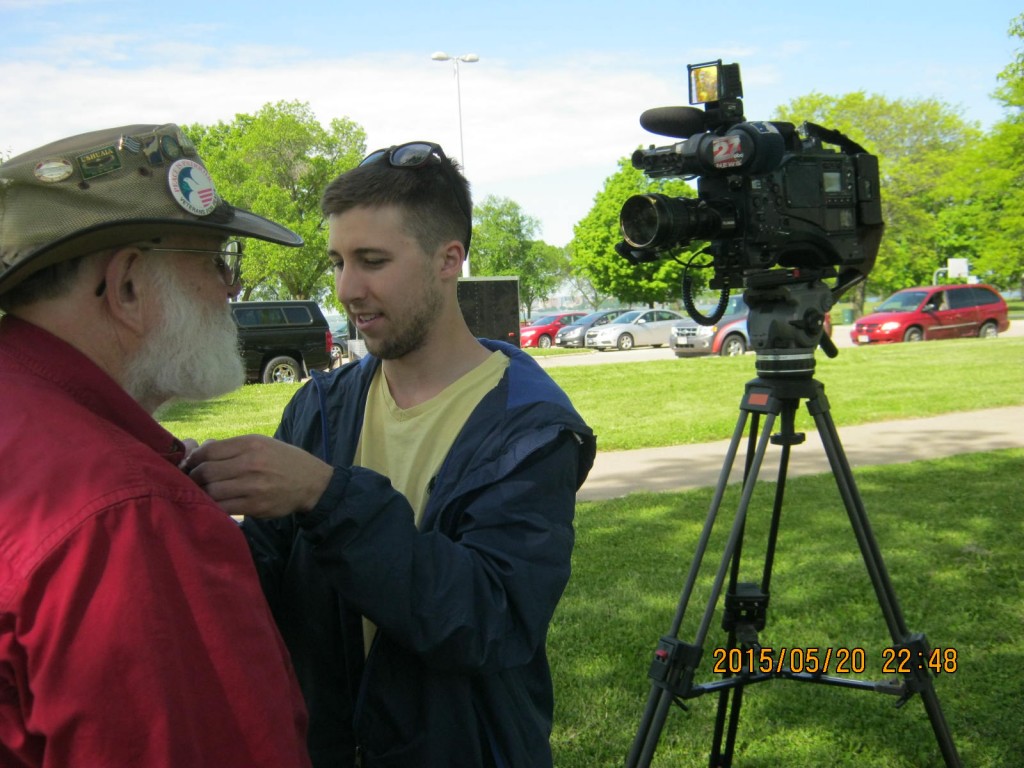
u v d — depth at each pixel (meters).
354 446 1.67
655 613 4.22
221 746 0.99
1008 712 3.25
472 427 1.51
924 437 8.88
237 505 1.22
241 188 35.28
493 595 1.37
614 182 41.81
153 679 0.93
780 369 2.43
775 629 3.97
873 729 3.19
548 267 70.75
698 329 22.02
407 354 1.58
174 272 1.21
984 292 23.64
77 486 0.98
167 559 0.99
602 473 7.75
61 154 1.09
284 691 1.06
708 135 2.35
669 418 10.51
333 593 1.55
